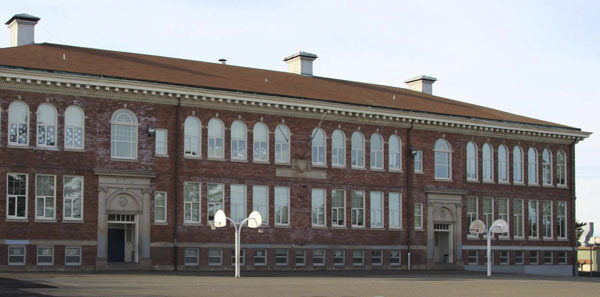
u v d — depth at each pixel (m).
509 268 65.75
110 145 50.19
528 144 68.00
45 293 30.44
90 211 49.38
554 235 69.12
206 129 53.47
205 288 34.72
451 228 63.38
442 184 62.91
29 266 47.38
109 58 54.47
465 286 39.81
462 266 63.19
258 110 55.31
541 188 68.50
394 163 61.12
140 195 50.94
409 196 61.28
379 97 63.47
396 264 60.47
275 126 56.00
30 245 47.50
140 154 51.03
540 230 68.19
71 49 54.41
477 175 64.81
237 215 54.41
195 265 52.62
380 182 60.16
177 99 52.31
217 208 53.72
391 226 60.56
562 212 70.06
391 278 46.97
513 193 66.69
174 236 51.88
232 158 54.41
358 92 63.50
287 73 65.19
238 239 44.69
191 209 52.88
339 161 58.72
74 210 49.03
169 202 51.94
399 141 61.41
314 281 41.88
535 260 67.81
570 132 69.69
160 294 30.86
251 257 54.69
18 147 47.50
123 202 50.44
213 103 53.62
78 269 48.66
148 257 50.88
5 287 33.56
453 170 63.53
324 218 57.72
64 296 29.08
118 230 51.56
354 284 39.75
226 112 54.25
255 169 55.12
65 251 48.50
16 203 47.41
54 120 48.66
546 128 68.06
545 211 68.88
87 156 49.44
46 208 48.25
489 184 65.44
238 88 54.53
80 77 48.59
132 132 51.00
